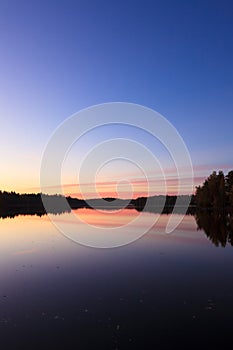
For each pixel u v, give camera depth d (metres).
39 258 17.81
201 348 7.56
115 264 16.17
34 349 7.68
